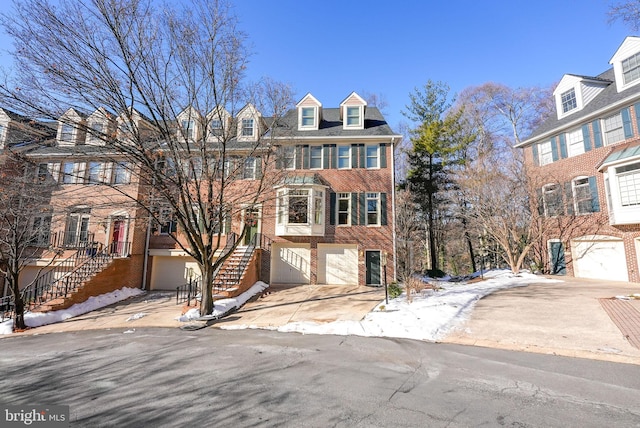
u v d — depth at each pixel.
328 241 16.77
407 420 3.55
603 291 11.12
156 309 12.27
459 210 23.00
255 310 11.16
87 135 11.38
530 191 17.53
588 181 16.09
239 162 11.45
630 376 4.68
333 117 19.66
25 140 10.38
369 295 13.15
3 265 15.23
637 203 13.51
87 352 6.99
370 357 5.95
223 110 11.44
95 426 3.62
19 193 11.07
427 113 25.67
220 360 5.98
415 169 23.81
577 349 5.94
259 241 16.89
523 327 7.48
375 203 17.00
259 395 4.34
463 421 3.51
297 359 5.93
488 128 27.56
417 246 16.78
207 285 10.59
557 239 17.39
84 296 12.90
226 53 10.41
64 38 7.99
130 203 11.16
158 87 9.62
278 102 11.60
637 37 15.02
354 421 3.56
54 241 15.81
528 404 3.88
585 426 3.36
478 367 5.26
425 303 10.52
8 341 8.66
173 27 9.42
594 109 16.03
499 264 24.47
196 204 12.47
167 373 5.36
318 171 17.41
